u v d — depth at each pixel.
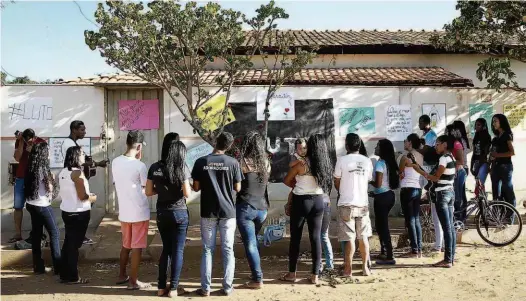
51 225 7.93
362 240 7.62
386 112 11.07
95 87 10.93
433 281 7.36
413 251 8.62
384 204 8.18
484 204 9.33
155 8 8.30
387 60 13.40
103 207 10.96
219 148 7.15
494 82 10.38
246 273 8.11
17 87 10.76
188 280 7.75
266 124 9.51
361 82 11.18
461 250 9.04
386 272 7.88
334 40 13.91
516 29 10.54
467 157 11.23
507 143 9.77
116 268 8.52
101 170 10.95
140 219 7.15
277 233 9.04
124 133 11.23
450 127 9.62
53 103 10.84
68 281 7.54
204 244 6.98
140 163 7.20
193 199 10.80
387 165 8.20
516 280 7.30
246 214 7.22
